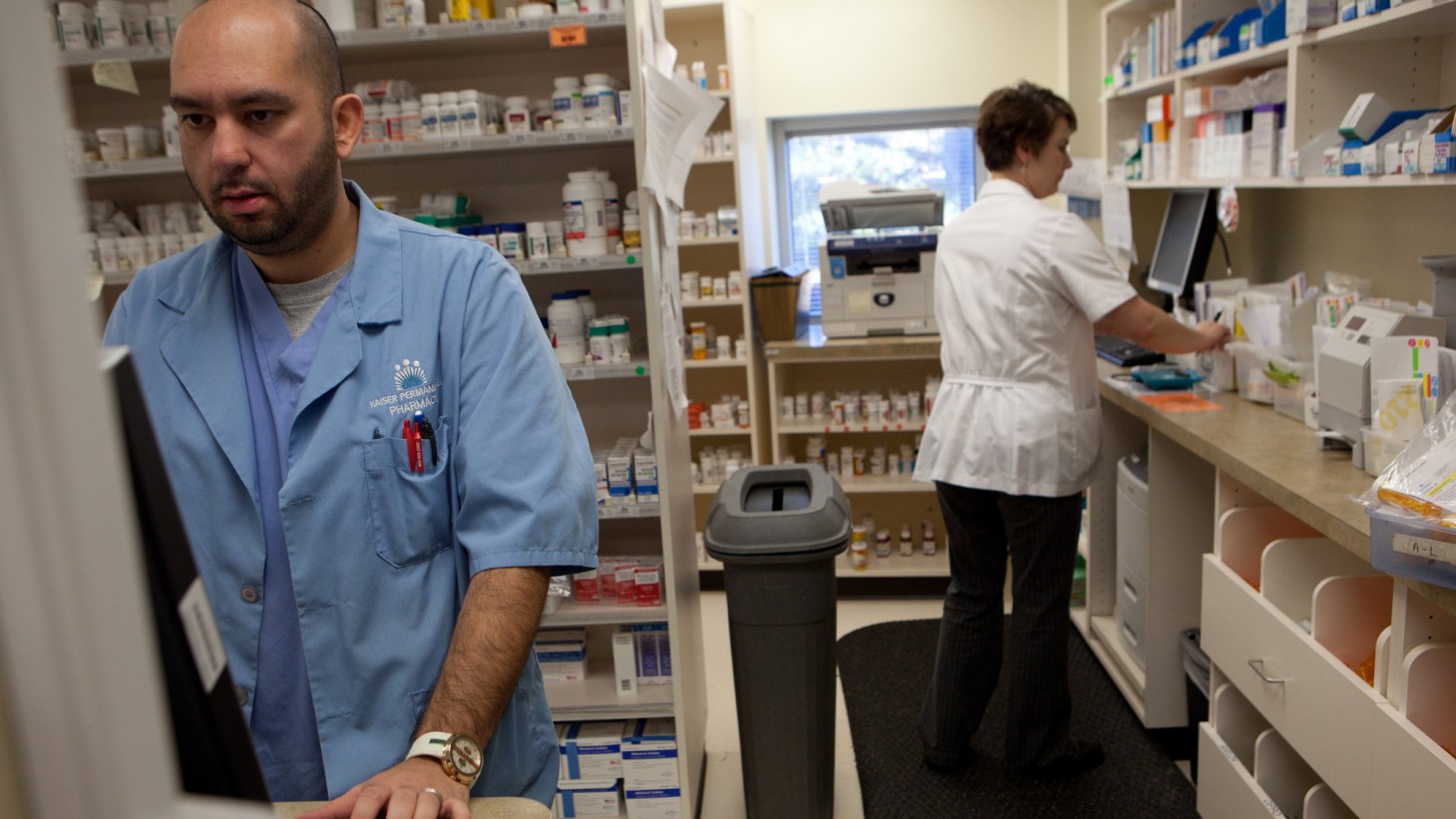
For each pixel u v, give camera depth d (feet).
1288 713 6.70
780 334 14.23
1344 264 9.95
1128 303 8.32
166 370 4.00
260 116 3.54
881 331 13.89
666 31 14.32
